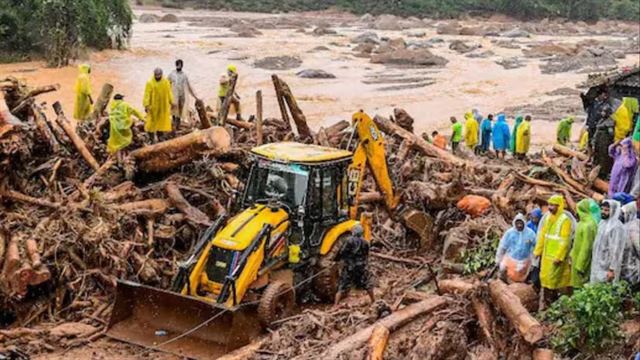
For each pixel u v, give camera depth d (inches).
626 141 647.8
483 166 839.1
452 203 707.4
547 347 453.1
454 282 541.6
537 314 499.8
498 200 689.6
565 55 2829.7
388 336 450.6
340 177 584.1
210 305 486.3
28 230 560.1
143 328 507.5
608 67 2480.3
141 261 573.3
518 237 536.4
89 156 689.6
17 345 493.0
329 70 2225.6
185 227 628.4
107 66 1964.8
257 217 535.5
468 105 1705.2
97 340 507.5
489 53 2866.6
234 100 877.8
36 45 1952.5
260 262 517.7
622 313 477.7
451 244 634.2
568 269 508.1
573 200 711.1
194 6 4409.5
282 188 556.7
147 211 615.8
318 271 564.1
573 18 4675.2
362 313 531.2
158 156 680.4
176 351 487.8
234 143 764.0
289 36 3250.5
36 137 652.1
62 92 1523.1
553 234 507.2
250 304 504.7
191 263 512.1
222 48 2632.9
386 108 1636.3
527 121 1106.1
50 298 546.3
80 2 2007.9
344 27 3912.4
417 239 699.4
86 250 561.6
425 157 860.0
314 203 559.8
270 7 4493.1
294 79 2012.8
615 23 4670.3
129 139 687.1
